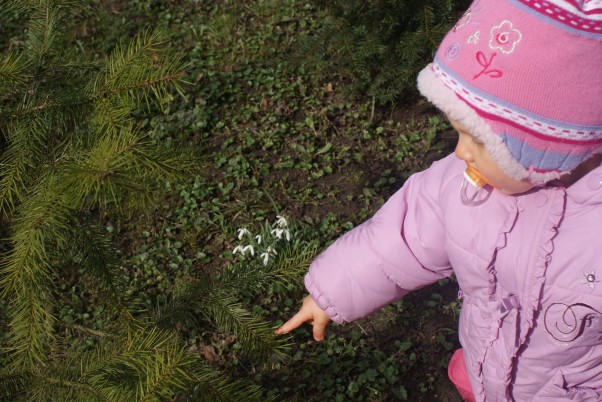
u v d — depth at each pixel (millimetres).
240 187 4418
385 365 3459
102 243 2291
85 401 2080
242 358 3555
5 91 2195
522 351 2244
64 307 3730
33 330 2059
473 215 2221
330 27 4469
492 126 1886
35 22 2508
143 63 2217
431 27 4215
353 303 2584
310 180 4473
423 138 4684
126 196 1944
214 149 4707
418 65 4434
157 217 4258
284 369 3492
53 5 2518
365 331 3652
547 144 1873
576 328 2072
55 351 2672
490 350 2330
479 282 2273
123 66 2193
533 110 1826
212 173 4520
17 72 2166
